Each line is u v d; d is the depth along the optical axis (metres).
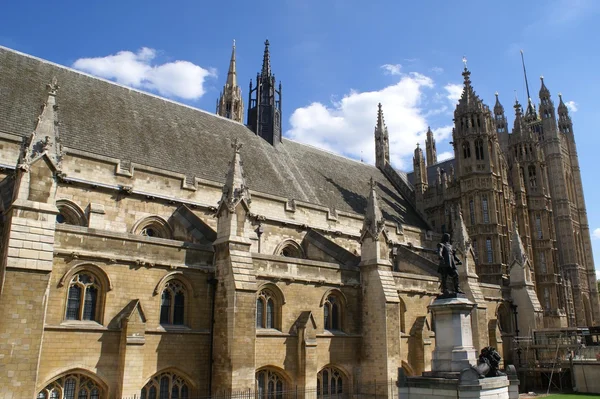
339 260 45.06
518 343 58.16
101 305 30.19
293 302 38.22
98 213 36.50
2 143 34.03
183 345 32.66
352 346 41.56
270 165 55.16
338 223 52.50
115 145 41.69
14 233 26.77
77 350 28.47
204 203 42.72
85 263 29.77
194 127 52.41
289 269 38.50
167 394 31.83
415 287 47.69
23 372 25.48
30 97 40.50
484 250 64.12
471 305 30.33
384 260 43.25
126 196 38.47
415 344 46.25
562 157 116.06
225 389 32.09
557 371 53.03
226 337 33.03
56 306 28.44
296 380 36.81
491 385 26.64
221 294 34.22
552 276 73.19
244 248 35.41
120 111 46.41
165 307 33.00
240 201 36.03
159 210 40.16
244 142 56.09
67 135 39.12
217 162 48.88
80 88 45.72
